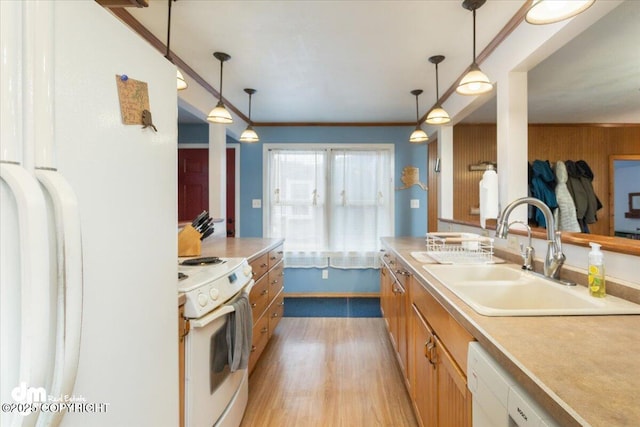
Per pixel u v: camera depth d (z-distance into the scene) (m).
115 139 0.68
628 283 1.07
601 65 2.35
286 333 2.92
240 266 1.67
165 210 0.89
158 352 0.85
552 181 3.44
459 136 3.99
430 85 2.77
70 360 0.50
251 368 2.02
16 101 0.48
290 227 4.11
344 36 1.97
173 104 0.93
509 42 1.89
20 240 0.45
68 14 0.56
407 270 1.75
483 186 2.00
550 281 1.29
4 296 0.46
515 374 0.65
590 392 0.55
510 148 1.92
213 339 1.33
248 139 3.04
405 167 4.07
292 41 2.03
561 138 4.04
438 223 3.28
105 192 0.65
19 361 0.46
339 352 2.53
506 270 1.59
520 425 0.62
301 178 4.10
